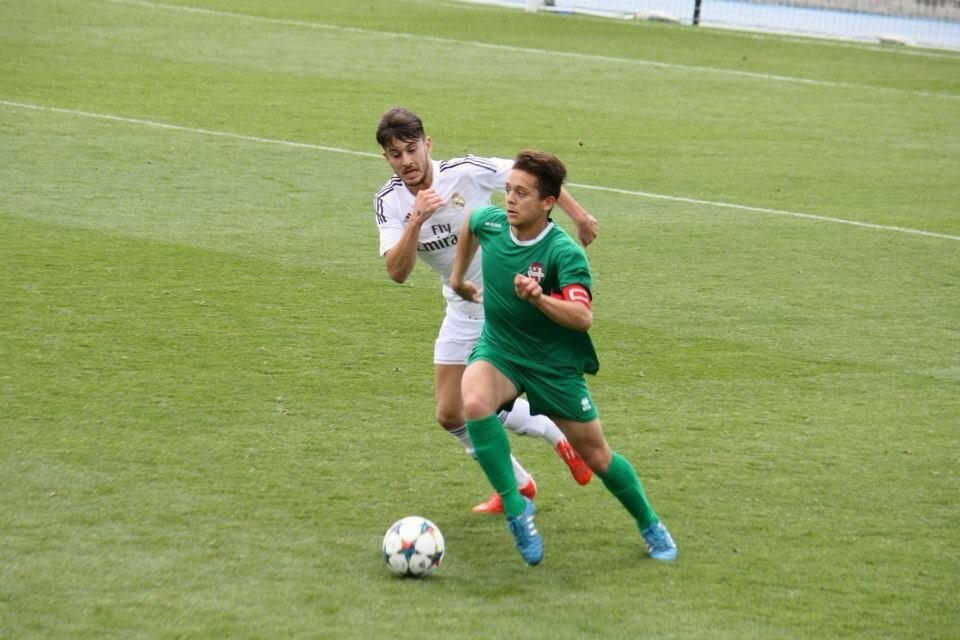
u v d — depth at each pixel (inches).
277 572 740.0
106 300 1277.1
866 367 1188.5
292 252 1492.4
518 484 848.9
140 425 968.9
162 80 2554.1
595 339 1237.1
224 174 1863.9
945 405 1092.5
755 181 1998.0
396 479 895.1
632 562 773.9
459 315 869.8
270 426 981.8
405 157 832.9
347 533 802.8
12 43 2844.5
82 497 835.4
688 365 1173.1
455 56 3046.3
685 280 1460.4
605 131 2322.8
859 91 2906.0
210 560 751.7
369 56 2974.9
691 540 808.9
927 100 2834.6
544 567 764.6
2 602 689.0
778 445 983.0
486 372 766.5
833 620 702.5
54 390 1032.2
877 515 857.5
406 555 734.5
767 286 1449.3
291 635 663.1
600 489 896.3
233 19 3380.9
